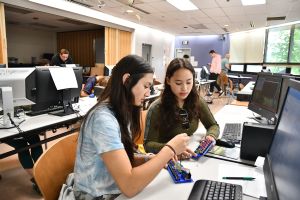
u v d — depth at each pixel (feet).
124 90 3.04
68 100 7.57
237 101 11.12
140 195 2.87
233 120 7.20
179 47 38.93
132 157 3.27
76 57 31.94
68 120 6.91
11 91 5.99
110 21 23.76
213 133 5.04
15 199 6.81
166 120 4.85
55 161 3.54
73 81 7.36
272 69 26.89
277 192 2.34
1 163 8.91
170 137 4.98
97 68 23.65
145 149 4.61
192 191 2.95
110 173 2.74
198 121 5.45
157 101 5.05
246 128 3.96
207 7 18.54
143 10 20.24
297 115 2.35
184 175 3.32
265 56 28.12
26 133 5.85
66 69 7.35
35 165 3.15
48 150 3.45
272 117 5.32
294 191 1.94
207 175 3.46
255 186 3.16
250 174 3.50
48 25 27.45
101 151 2.71
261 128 3.88
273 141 3.07
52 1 17.66
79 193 3.11
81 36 31.01
